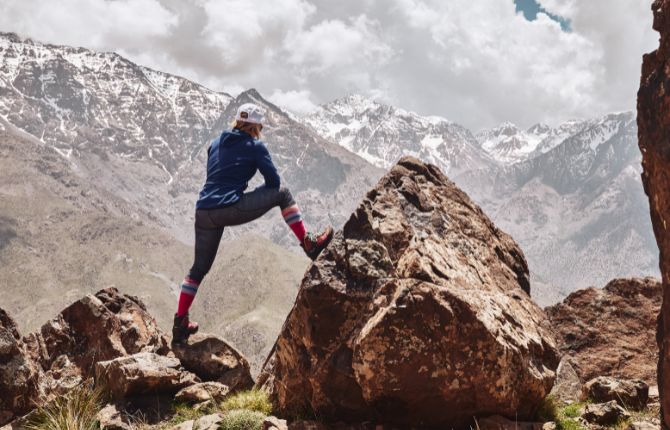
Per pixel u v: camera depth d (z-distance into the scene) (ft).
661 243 11.38
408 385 14.01
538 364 15.17
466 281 15.38
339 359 14.75
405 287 14.17
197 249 15.89
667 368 11.21
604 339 22.61
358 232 15.71
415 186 17.15
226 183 15.46
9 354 16.81
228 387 18.74
